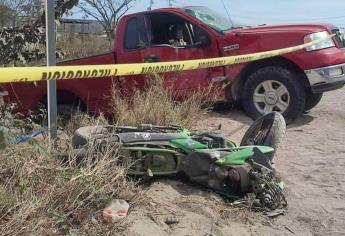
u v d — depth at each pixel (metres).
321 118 8.68
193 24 8.38
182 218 4.11
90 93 8.27
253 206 4.52
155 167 4.79
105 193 4.04
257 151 4.71
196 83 7.84
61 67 3.94
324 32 8.05
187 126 6.59
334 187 5.34
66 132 5.85
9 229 3.26
